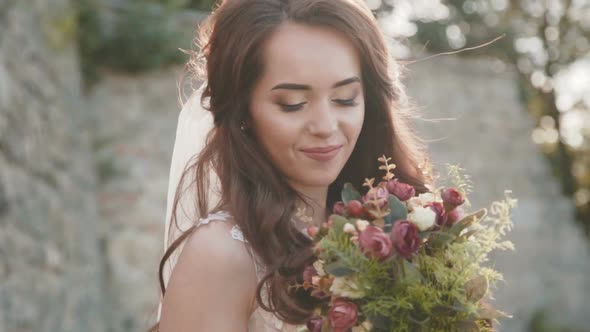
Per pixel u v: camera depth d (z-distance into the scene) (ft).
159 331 5.56
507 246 5.72
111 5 26.81
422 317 5.41
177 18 27.66
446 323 5.46
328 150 5.59
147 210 25.84
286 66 5.50
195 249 5.50
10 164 13.79
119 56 26.78
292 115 5.57
